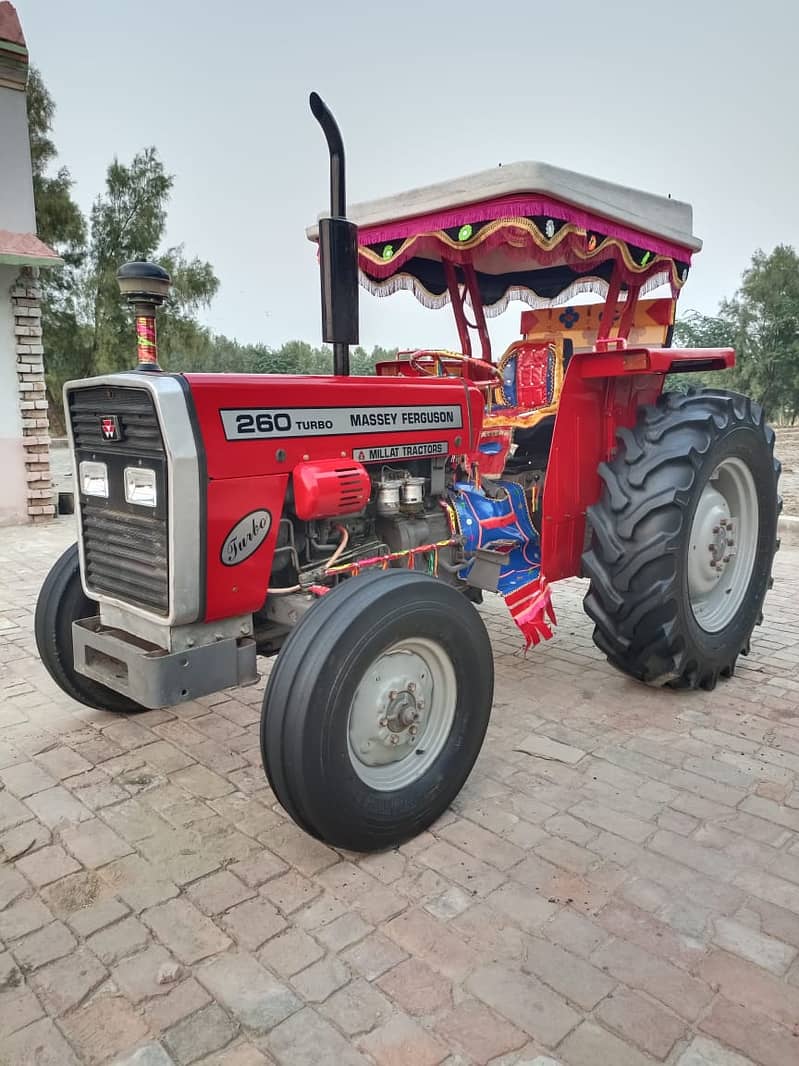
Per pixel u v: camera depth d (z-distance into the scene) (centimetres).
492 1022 174
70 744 310
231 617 249
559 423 327
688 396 351
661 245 369
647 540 315
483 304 486
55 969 191
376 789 232
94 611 310
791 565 602
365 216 340
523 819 255
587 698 351
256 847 241
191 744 310
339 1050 167
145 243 2103
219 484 231
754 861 232
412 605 231
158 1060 165
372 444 279
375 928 204
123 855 237
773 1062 163
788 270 2769
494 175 293
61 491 998
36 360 803
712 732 316
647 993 182
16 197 766
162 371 253
